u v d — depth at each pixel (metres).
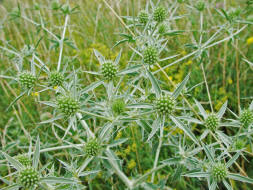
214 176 0.16
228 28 0.22
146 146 0.23
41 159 0.24
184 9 0.27
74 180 0.14
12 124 0.26
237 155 0.16
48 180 0.14
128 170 0.22
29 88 0.18
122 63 0.27
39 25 0.23
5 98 0.29
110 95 0.16
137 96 0.19
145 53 0.17
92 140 0.15
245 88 0.27
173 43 0.29
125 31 0.24
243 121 0.17
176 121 0.15
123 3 0.32
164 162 0.15
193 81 0.27
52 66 0.26
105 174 0.19
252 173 0.21
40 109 0.25
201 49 0.21
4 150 0.20
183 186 0.20
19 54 0.22
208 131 0.17
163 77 0.26
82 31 0.33
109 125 0.15
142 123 0.16
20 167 0.15
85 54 0.30
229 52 0.30
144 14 0.21
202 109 0.17
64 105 0.15
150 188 0.13
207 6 0.28
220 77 0.29
